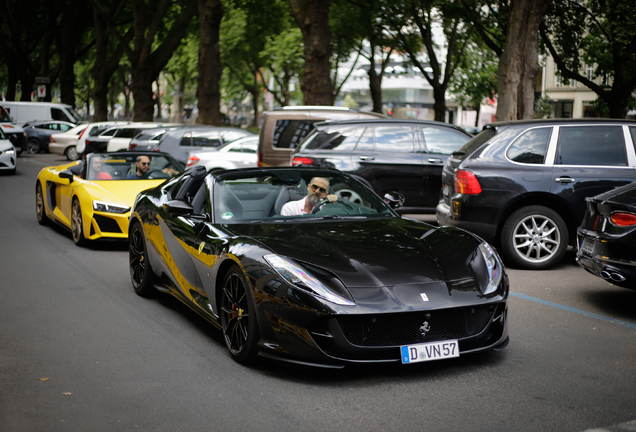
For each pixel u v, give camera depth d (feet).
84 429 11.19
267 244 14.57
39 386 13.25
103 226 29.63
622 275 18.10
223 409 12.02
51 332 17.22
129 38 117.91
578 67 90.43
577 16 83.66
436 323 13.38
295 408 12.05
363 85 297.12
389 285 13.28
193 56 143.74
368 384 13.30
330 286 13.08
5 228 35.99
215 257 15.65
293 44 118.93
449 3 84.69
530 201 25.68
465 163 25.95
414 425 11.29
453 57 128.88
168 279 19.51
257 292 13.67
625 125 25.41
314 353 12.91
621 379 13.62
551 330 17.48
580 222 25.16
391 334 13.14
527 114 51.52
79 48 167.94
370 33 100.58
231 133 58.03
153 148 60.08
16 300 20.75
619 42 81.25
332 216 17.62
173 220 18.95
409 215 41.22
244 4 107.96
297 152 35.40
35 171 73.15
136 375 13.89
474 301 13.42
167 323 18.16
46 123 107.96
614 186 24.85
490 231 25.49
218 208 17.38
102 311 19.48
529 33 50.57
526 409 12.00
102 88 117.29
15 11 143.54
